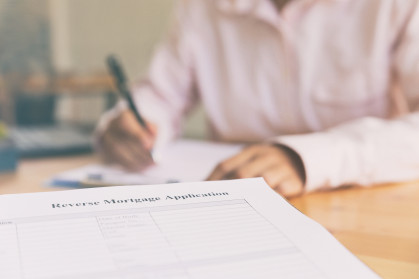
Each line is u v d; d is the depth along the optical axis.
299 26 0.93
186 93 1.07
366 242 0.34
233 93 1.02
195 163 0.60
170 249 0.25
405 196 0.48
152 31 1.58
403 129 0.56
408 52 0.83
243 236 0.27
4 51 1.31
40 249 0.25
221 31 1.02
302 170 0.47
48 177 0.57
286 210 0.31
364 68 0.90
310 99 0.95
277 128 0.99
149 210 0.31
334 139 0.51
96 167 0.60
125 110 0.73
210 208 0.31
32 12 1.39
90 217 0.29
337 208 0.43
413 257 0.31
